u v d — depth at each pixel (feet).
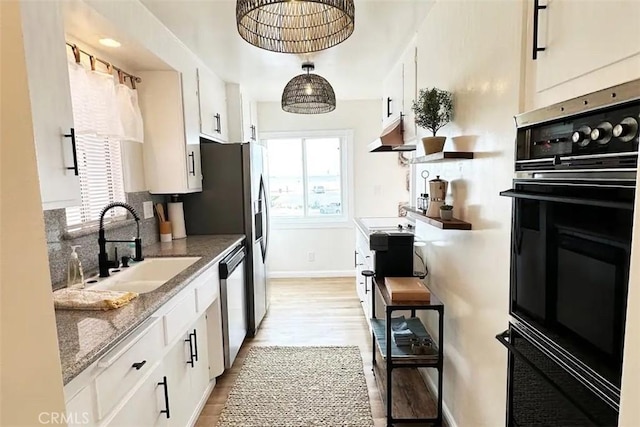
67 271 5.81
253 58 10.33
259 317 11.55
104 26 6.18
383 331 8.00
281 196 17.48
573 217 2.96
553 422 3.27
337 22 5.64
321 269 17.48
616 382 2.51
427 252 8.38
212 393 8.04
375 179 17.02
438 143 6.40
